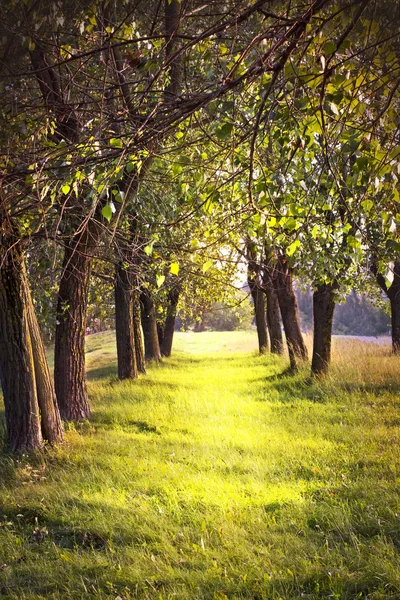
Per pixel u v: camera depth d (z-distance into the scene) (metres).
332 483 8.83
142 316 31.11
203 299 25.48
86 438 12.18
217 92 3.56
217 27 3.63
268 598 5.53
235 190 5.98
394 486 8.30
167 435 12.85
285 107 3.73
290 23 3.39
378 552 6.23
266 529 7.20
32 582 6.24
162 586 5.89
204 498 8.36
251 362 31.02
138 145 3.86
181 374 26.12
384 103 3.86
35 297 14.01
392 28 3.48
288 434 12.45
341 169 4.32
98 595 5.67
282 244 10.45
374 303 30.45
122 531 7.38
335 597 5.43
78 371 14.39
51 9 5.84
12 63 6.18
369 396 15.78
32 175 3.97
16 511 8.33
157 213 11.46
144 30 7.54
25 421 11.38
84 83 6.52
